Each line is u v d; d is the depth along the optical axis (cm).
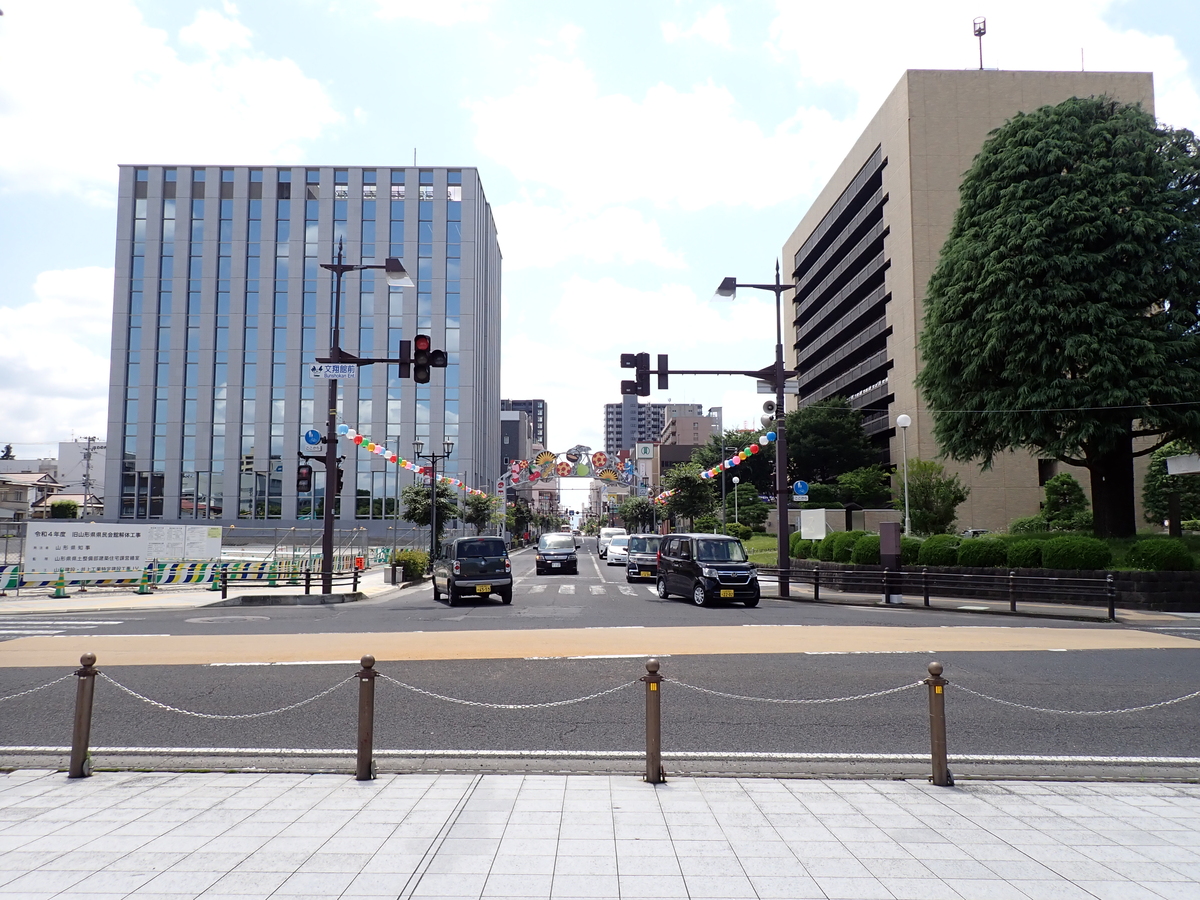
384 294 6138
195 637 1389
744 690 917
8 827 485
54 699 884
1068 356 2423
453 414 6088
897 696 899
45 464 10050
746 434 6975
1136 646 1276
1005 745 714
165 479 5972
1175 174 2530
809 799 548
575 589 2625
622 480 5134
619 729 760
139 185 6169
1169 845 464
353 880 404
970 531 4650
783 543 2352
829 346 7319
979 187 2872
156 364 6053
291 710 833
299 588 2747
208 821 496
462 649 1210
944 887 402
